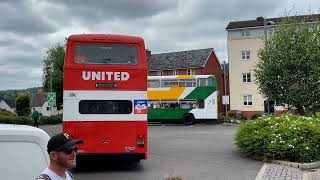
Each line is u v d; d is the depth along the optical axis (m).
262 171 15.90
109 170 16.91
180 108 47.72
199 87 47.62
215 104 47.53
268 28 74.00
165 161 19.17
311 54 34.09
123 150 16.23
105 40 16.34
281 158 18.06
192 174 15.66
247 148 19.41
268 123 19.81
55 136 4.05
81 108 16.14
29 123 48.25
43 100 106.12
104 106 16.25
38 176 3.91
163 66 82.94
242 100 75.56
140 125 16.36
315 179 14.24
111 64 16.30
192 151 22.53
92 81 16.20
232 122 50.47
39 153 4.02
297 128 18.30
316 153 17.83
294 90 33.81
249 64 75.50
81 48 16.28
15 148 3.95
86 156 16.03
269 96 35.44
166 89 48.06
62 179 4.02
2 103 125.75
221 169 16.72
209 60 81.12
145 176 15.43
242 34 76.25
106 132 16.20
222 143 26.20
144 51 16.53
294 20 36.38
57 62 77.31
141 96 16.39
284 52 34.56
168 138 29.98
